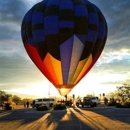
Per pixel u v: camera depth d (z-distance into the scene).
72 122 18.55
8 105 41.19
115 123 17.56
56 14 30.31
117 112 28.30
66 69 31.02
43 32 30.53
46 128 15.61
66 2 30.94
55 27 30.05
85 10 31.09
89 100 45.16
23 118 22.75
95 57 32.50
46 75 32.47
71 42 30.19
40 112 30.89
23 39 33.28
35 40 31.09
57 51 30.45
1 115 26.95
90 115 24.42
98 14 32.69
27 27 32.06
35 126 16.70
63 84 31.73
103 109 34.91
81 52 30.81
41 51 30.95
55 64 30.97
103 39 32.78
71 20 30.08
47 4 31.45
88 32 30.78
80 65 31.38
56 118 21.92
